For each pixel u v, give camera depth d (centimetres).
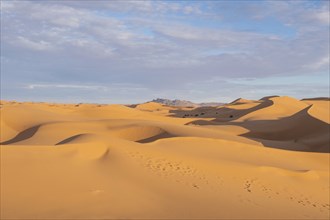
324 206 1480
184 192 1237
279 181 1733
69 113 6025
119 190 1105
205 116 9412
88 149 1537
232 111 9012
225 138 3459
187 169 1603
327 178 1970
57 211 866
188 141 2548
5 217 805
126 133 3700
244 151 2519
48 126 3744
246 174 1716
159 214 927
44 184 1044
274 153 2644
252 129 4891
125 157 1574
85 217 841
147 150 1783
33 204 896
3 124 4091
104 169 1347
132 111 6875
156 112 11456
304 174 1883
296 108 7731
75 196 982
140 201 1026
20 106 5144
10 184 1005
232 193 1367
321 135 4288
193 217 938
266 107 7506
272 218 1061
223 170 1692
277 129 4828
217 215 993
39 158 1286
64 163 1297
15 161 1198
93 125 3931
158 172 1467
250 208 1155
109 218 848
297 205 1396
